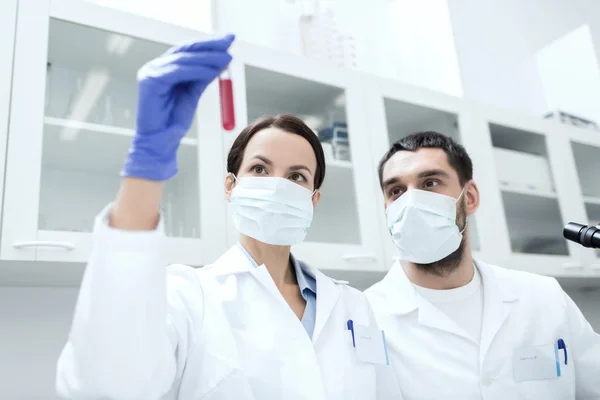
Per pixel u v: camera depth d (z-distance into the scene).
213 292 0.96
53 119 1.42
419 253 1.33
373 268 1.78
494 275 1.42
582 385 1.38
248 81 1.76
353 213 1.82
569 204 2.42
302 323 1.02
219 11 2.24
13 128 1.33
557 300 1.41
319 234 1.72
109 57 1.57
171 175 0.68
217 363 0.87
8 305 1.59
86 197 1.45
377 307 1.41
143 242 0.64
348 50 2.33
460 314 1.36
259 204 1.03
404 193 1.37
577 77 3.02
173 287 0.92
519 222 2.26
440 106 2.18
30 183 1.32
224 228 1.56
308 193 1.06
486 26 3.03
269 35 2.33
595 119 2.89
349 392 0.96
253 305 0.97
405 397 1.27
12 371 1.55
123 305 0.62
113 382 0.61
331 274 1.82
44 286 1.65
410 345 1.33
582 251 2.34
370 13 2.74
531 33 3.22
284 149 1.04
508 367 1.27
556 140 2.50
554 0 3.26
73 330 0.62
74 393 0.62
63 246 1.31
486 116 2.31
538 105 3.09
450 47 2.86
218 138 1.62
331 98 1.93
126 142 1.54
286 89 1.84
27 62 1.39
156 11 2.09
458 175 1.40
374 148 1.94
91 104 1.51
